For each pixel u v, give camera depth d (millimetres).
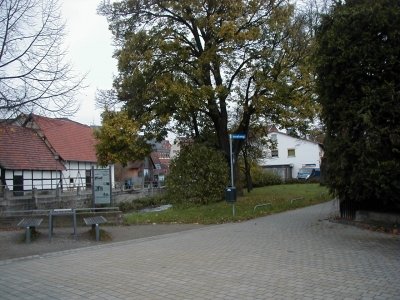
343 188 13031
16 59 13945
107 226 16000
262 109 22016
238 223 16266
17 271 8648
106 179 19547
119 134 21531
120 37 23406
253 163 38500
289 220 16125
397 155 11438
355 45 12023
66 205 29500
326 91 12883
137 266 8820
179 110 21484
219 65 22594
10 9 13812
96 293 6832
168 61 21797
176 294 6641
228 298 6352
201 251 10320
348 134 12141
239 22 21844
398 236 11477
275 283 7109
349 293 6406
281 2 22719
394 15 11562
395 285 6777
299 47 22000
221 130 24750
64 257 10234
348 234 12094
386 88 11383
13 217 15938
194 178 23016
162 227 15680
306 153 61875
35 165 36344
